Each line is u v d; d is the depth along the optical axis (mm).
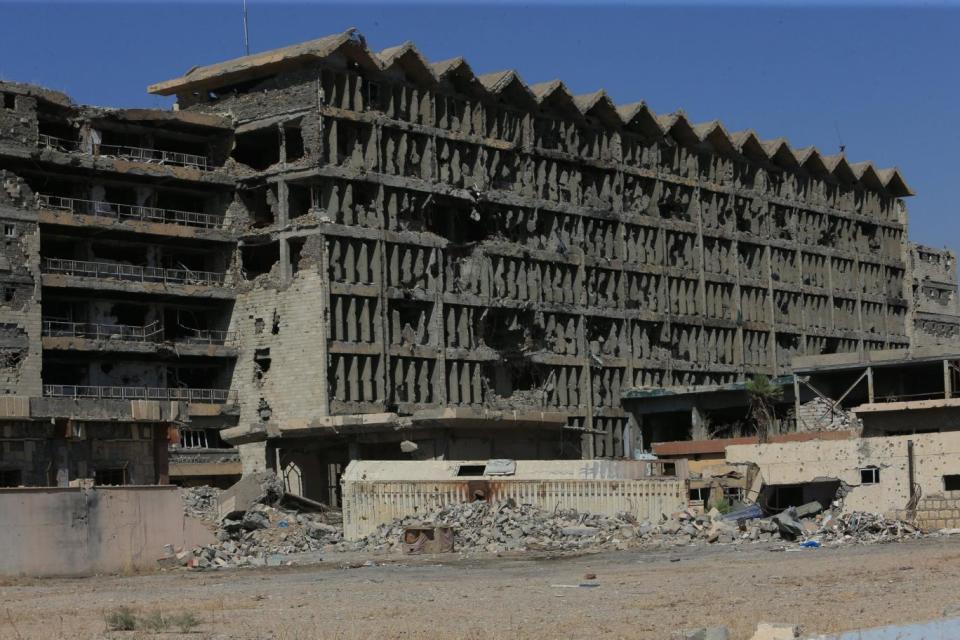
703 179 141875
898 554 58312
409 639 37125
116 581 57969
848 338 154500
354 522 74125
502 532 71188
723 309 142500
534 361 125438
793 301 149125
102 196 113375
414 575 57156
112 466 67500
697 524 72938
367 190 117000
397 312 117750
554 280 128875
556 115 129625
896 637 32812
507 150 125062
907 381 98375
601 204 132875
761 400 116000
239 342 117000
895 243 162625
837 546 64750
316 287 113500
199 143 120000
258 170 119188
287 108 115188
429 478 78250
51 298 111250
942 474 73188
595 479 77562
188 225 116812
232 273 117750
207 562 63938
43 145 108750
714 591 46625
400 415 100875
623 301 133375
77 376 113250
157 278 114562
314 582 55125
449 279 121188
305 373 113375
